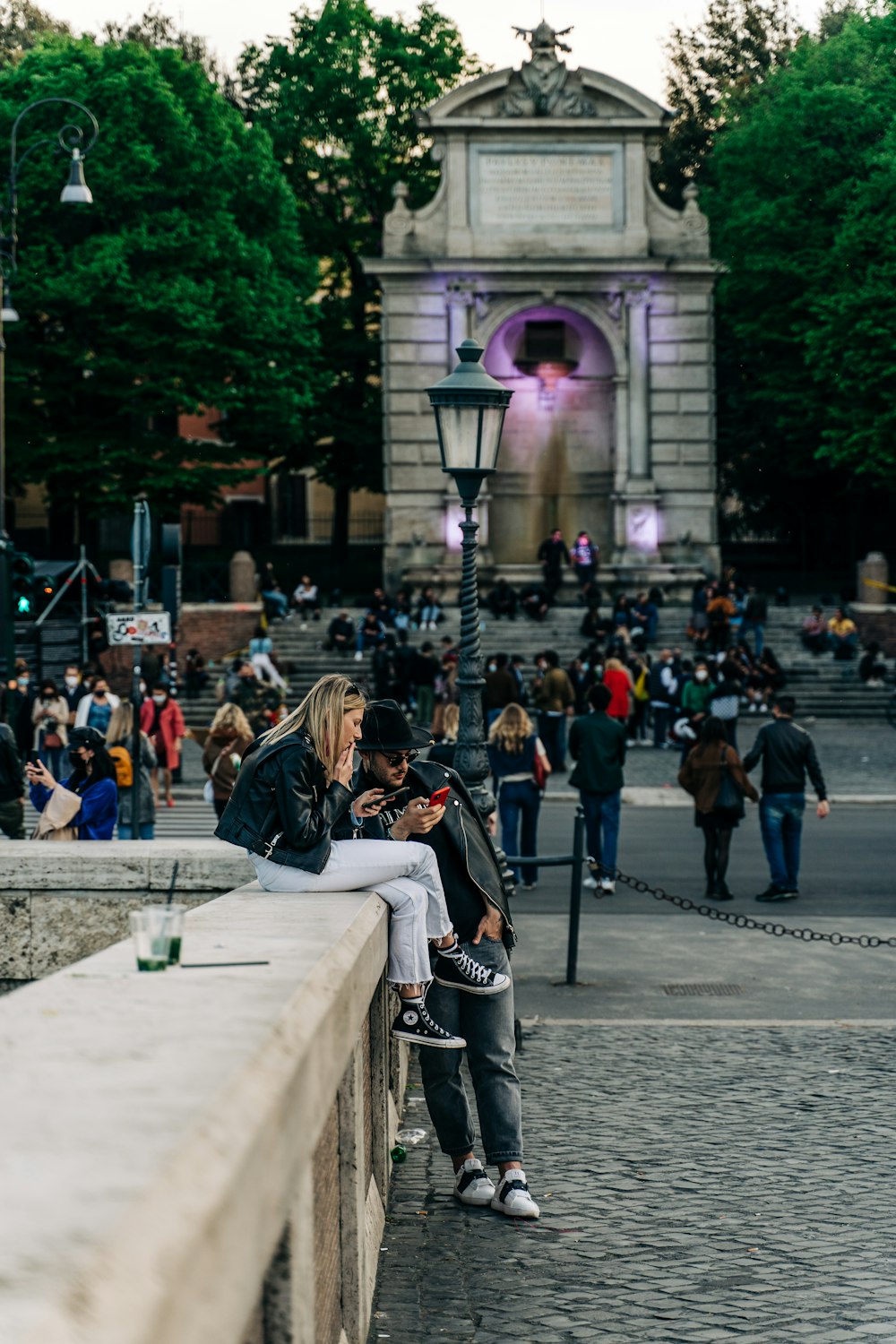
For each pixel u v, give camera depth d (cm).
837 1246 618
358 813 630
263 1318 311
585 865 1914
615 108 4716
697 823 1652
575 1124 820
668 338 4747
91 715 2322
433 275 4691
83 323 4256
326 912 505
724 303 5006
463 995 682
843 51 4691
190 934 449
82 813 1216
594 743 1672
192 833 2067
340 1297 470
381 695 3469
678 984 1232
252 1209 213
